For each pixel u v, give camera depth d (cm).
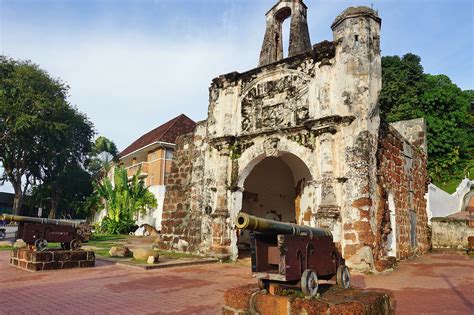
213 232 1456
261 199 1953
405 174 1608
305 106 1309
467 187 2920
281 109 1386
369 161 1143
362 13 1231
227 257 1403
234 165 1486
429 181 2034
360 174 1130
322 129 1212
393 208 1378
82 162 4359
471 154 3375
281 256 536
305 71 1337
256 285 595
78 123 3831
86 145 4244
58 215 4753
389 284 921
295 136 1313
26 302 717
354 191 1130
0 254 1530
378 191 1185
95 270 1133
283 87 1396
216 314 633
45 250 1170
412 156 1770
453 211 2595
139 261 1262
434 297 773
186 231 1619
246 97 1516
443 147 3180
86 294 791
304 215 1600
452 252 1862
